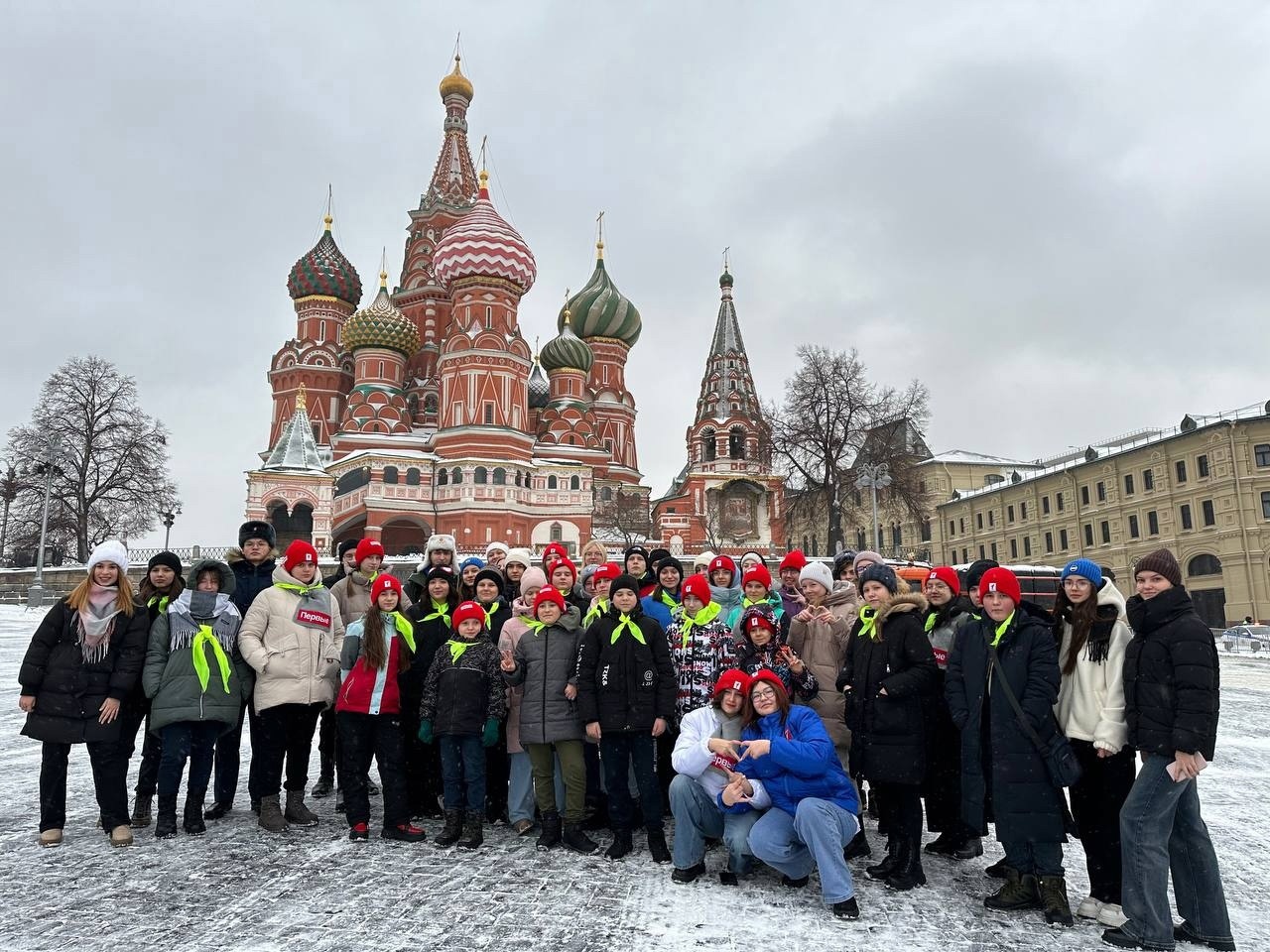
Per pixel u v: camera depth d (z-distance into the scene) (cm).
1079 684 555
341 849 654
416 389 6494
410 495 5216
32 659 655
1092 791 553
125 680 667
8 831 697
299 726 734
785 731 601
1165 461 4909
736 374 6588
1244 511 4450
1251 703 1673
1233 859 661
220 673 698
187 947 466
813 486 4709
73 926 495
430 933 488
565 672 680
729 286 6844
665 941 480
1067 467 5619
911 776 575
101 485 5106
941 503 6950
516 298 5991
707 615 720
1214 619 4606
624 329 7425
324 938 479
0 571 4409
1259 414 4494
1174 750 485
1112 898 538
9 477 5150
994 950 480
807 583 725
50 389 4994
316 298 6706
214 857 630
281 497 4897
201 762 697
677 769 597
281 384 6544
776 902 549
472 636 698
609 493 6281
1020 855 541
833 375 4631
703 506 6166
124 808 673
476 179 7625
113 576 677
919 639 590
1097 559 5359
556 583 788
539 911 524
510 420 5638
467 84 7831
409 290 7006
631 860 639
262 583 800
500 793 772
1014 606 570
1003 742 549
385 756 689
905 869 583
